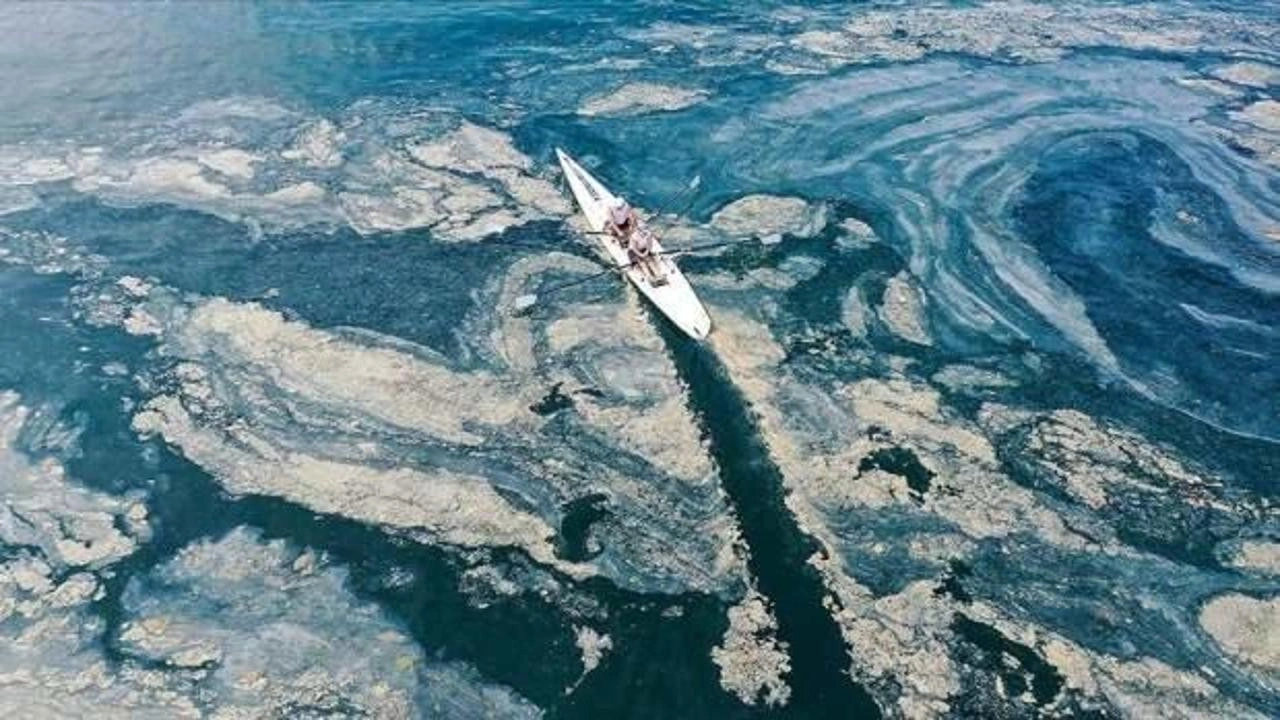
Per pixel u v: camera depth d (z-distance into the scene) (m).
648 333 28.02
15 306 29.77
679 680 20.31
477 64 41.44
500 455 24.78
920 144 35.84
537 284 29.97
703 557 22.41
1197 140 36.03
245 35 43.94
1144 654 20.39
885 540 22.62
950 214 32.44
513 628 21.28
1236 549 22.44
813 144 35.94
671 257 30.94
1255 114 37.62
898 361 27.20
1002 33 43.41
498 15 45.25
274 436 25.42
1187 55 41.88
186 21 45.22
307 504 23.80
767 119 37.34
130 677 20.34
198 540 23.08
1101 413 25.75
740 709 19.78
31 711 19.78
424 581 22.16
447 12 45.50
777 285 29.75
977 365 27.12
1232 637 20.62
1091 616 21.11
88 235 32.47
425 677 20.41
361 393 26.50
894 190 33.56
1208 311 28.84
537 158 35.72
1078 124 36.94
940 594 21.56
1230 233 31.67
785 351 27.47
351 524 23.33
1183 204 32.84
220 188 34.44
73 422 26.06
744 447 24.75
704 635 21.02
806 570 22.09
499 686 20.30
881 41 42.66
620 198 33.16
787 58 41.34
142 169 35.44
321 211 33.28
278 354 27.77
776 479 23.98
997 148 35.56
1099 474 24.08
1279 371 26.98
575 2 46.31
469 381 26.73
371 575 22.28
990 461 24.39
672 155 35.59
